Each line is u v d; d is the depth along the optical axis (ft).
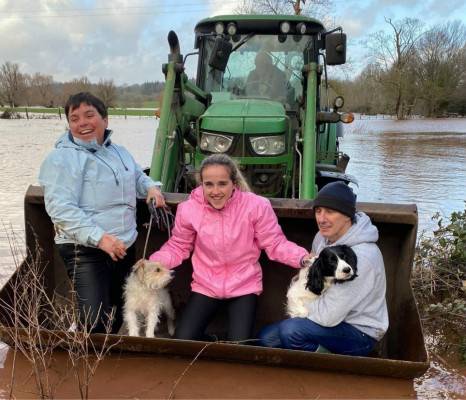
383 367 9.46
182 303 13.16
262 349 9.56
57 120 149.38
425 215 25.25
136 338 9.87
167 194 12.55
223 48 18.04
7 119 153.69
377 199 29.91
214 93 19.97
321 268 9.93
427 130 101.14
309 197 14.25
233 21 19.94
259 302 12.96
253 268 11.62
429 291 15.25
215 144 16.35
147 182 12.06
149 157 53.36
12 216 24.48
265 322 12.94
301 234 12.68
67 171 10.37
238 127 16.12
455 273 15.02
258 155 16.15
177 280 13.10
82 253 10.94
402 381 10.27
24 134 88.74
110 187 10.77
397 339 11.35
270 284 12.89
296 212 11.70
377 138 81.10
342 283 9.87
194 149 18.16
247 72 20.36
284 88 19.99
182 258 11.87
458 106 159.53
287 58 20.11
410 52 155.74
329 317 10.01
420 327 10.01
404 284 11.51
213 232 11.21
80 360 10.67
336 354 9.62
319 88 19.85
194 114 18.22
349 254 9.74
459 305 12.90
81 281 10.99
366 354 10.51
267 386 10.07
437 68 155.74
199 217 11.33
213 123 16.39
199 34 20.51
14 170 41.57
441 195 31.04
